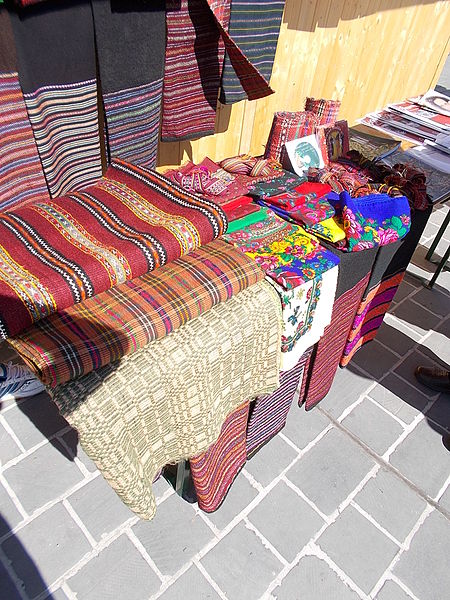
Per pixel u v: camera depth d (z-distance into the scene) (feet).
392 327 8.66
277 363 4.46
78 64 3.59
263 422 5.66
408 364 7.89
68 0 3.25
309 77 7.44
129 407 3.08
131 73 3.92
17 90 3.30
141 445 3.43
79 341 2.87
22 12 3.06
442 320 9.05
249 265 3.81
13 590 4.67
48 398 6.57
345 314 5.82
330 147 6.50
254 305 3.86
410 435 6.69
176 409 3.53
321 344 5.67
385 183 6.08
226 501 5.60
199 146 6.40
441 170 7.05
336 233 4.92
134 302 3.27
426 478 6.16
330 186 5.68
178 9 4.04
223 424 4.52
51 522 5.21
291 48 6.67
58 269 2.96
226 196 5.14
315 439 6.44
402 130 8.35
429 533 5.56
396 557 5.29
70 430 6.19
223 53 4.67
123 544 5.10
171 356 3.29
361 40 7.88
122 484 3.30
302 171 5.90
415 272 10.34
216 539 5.24
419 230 6.22
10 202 3.72
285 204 5.14
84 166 4.24
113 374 3.08
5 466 5.71
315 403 6.70
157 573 4.90
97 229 3.42
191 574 4.92
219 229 3.67
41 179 3.87
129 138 4.30
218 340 3.53
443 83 20.74
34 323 2.98
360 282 5.64
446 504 5.90
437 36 9.94
